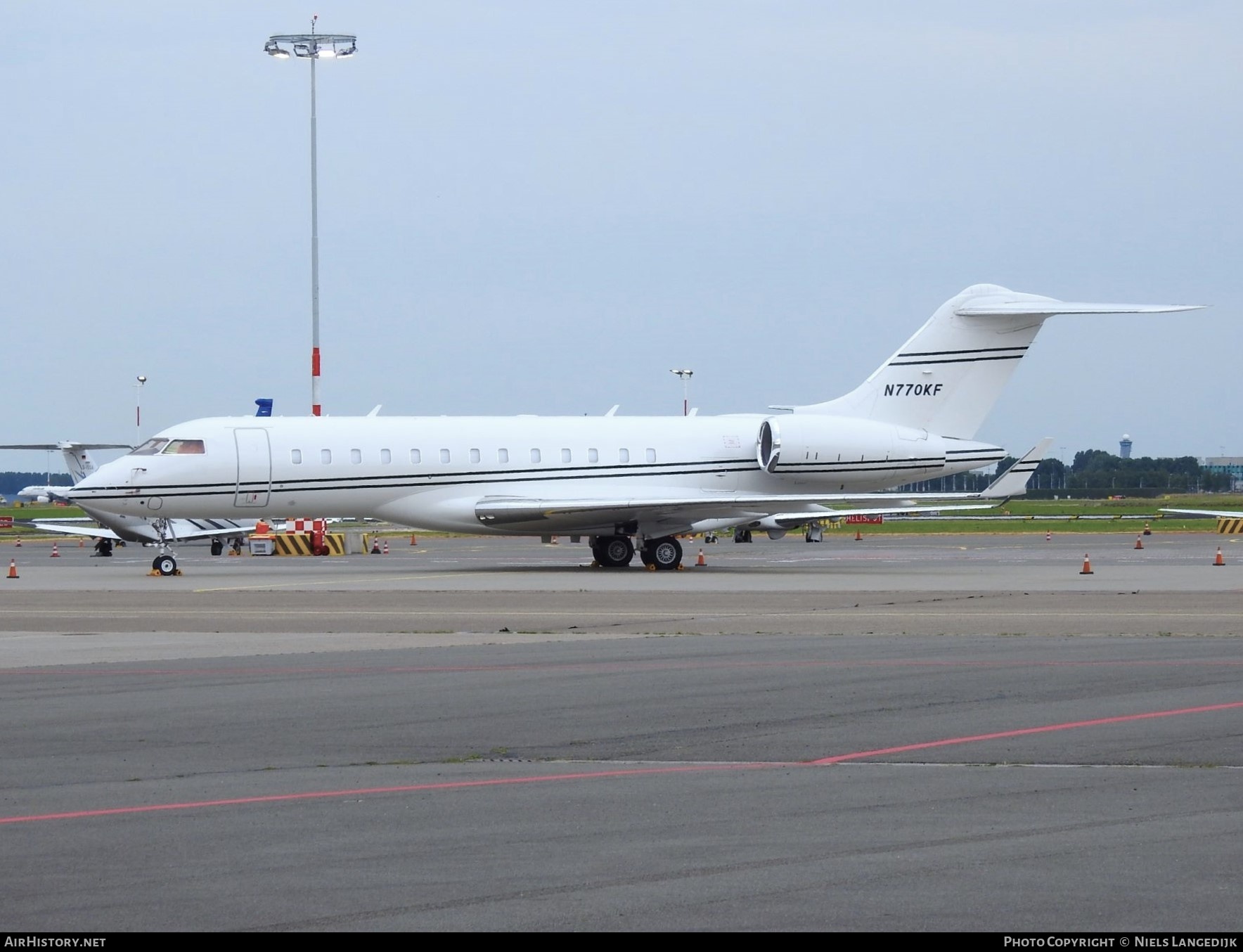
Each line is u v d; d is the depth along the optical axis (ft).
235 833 99.71
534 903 83.41
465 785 115.85
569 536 444.55
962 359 463.83
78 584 373.61
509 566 469.98
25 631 241.76
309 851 94.84
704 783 116.26
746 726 143.23
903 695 161.89
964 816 103.91
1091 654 200.23
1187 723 142.82
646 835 98.78
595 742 134.62
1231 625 244.83
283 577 401.49
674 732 139.95
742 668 186.09
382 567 469.16
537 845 96.07
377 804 108.88
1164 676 176.55
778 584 363.76
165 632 238.27
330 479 419.33
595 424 449.48
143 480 403.95
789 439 445.78
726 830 99.86
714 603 298.56
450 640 223.10
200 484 408.46
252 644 218.18
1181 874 88.43
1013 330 464.65
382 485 423.64
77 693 165.99
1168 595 317.42
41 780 117.91
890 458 455.22
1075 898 83.56
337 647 213.46
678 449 450.71
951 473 467.93
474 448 432.66
